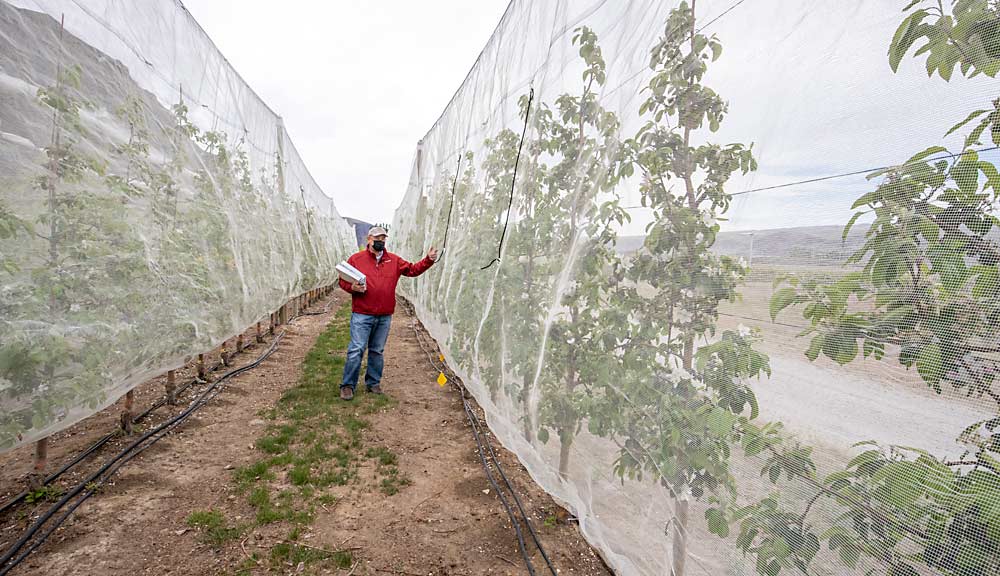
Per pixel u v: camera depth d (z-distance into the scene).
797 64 1.17
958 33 0.88
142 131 3.17
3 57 2.13
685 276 1.48
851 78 1.05
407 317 11.13
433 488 3.12
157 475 3.07
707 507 1.36
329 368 6.14
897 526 0.92
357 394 5.07
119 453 3.26
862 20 1.04
